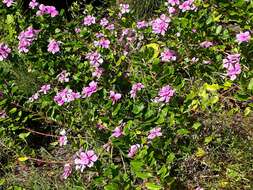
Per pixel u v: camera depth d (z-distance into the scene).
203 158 0.77
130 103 0.82
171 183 0.73
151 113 0.79
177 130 0.77
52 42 0.95
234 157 0.76
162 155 0.75
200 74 0.90
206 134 0.81
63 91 0.84
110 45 1.00
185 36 0.91
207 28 0.91
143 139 0.76
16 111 0.92
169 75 0.84
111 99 0.81
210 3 0.96
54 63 0.96
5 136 0.91
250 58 0.82
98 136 0.82
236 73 0.78
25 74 0.98
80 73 0.92
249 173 0.74
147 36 0.98
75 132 0.88
